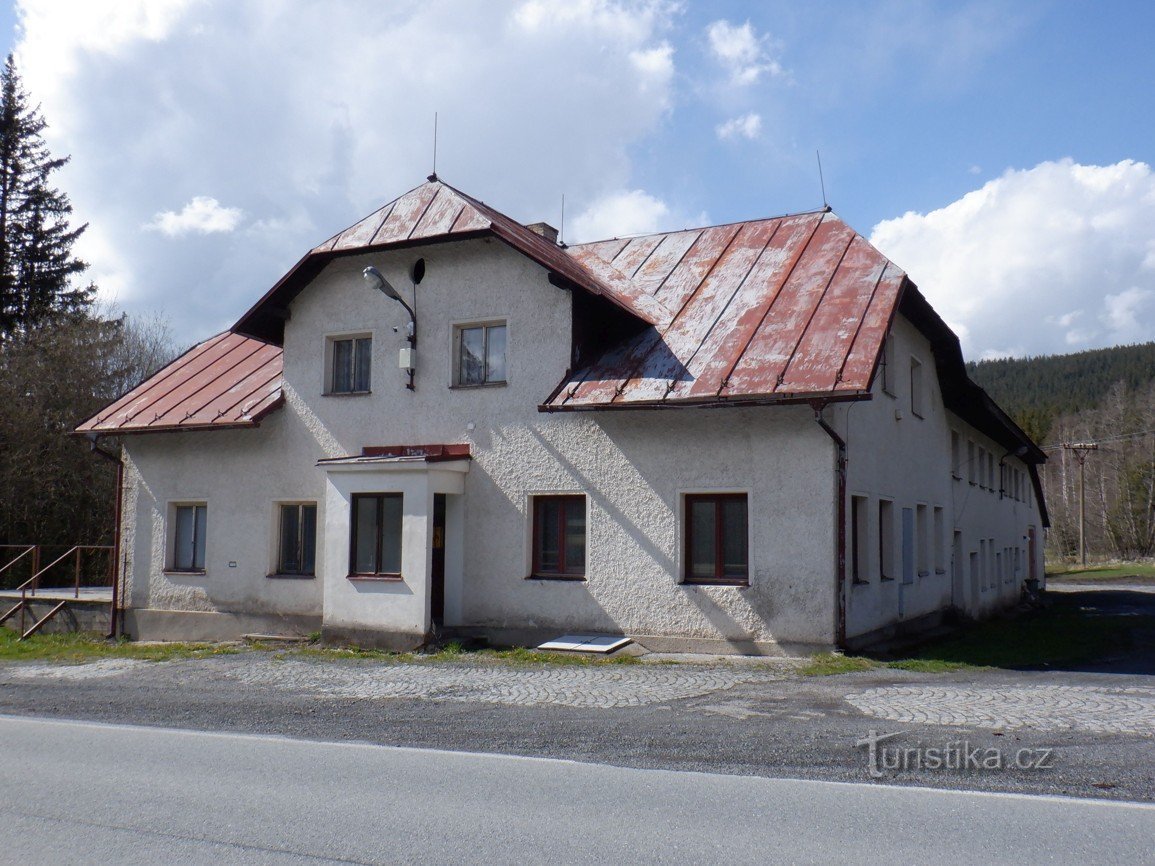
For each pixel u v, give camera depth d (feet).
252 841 18.44
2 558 103.24
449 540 54.75
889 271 52.34
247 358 69.46
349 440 58.49
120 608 65.10
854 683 38.27
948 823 19.02
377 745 27.71
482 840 18.26
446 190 57.98
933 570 67.36
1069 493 268.00
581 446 51.90
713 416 48.93
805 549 46.42
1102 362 356.79
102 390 115.85
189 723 31.94
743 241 61.11
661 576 49.32
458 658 47.80
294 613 59.11
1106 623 78.74
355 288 59.47
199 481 63.31
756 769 23.88
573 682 39.47
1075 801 20.57
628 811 20.15
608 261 63.87
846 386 43.65
